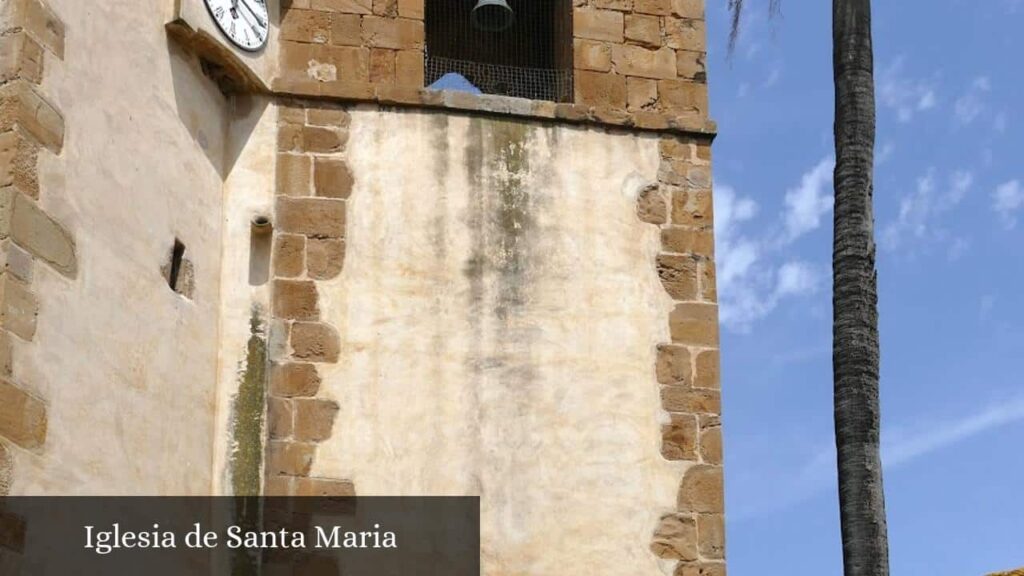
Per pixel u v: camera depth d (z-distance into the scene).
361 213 18.72
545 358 18.55
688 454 18.53
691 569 18.16
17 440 14.95
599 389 18.55
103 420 16.02
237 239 18.36
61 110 16.08
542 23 21.00
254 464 17.70
